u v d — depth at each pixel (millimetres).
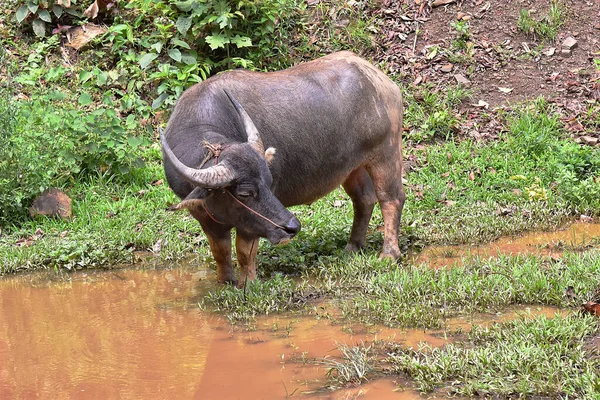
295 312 8078
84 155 12086
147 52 14594
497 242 10156
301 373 6609
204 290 9055
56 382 6703
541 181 11930
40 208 11234
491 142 13297
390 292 8172
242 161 7465
